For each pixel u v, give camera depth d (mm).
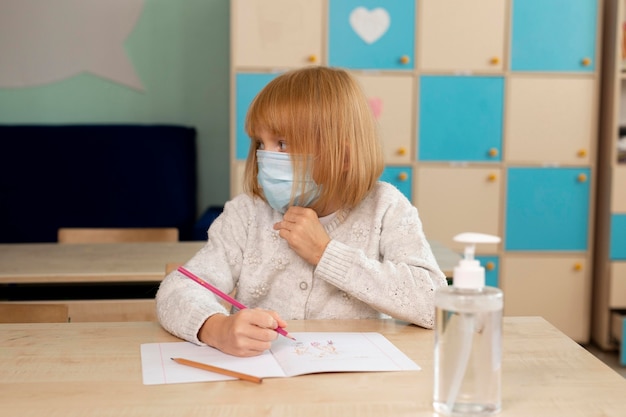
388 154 3488
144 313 1979
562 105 3504
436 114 3480
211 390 858
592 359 976
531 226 3562
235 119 3424
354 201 1251
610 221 3490
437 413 787
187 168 3889
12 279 1943
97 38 3922
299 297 1269
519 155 3521
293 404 814
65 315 1399
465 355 770
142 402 820
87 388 865
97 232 2654
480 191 3535
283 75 1205
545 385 873
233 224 1324
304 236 1166
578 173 3539
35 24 3881
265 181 1187
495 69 3473
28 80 3908
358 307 1263
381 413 788
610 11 3484
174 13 3947
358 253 1148
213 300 1137
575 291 3598
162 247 2408
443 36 3443
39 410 796
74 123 3955
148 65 3967
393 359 968
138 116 3990
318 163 1161
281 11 3385
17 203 3746
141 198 3816
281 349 1012
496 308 769
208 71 3992
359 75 3436
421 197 3521
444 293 775
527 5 3451
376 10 3410
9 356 992
